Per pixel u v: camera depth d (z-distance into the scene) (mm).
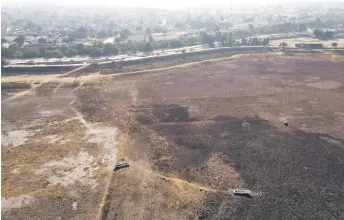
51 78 144625
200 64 171625
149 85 139125
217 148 87312
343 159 81188
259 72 156250
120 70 158375
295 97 122625
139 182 72875
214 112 110438
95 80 143500
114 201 66875
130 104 118062
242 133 95312
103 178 74250
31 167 78375
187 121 103938
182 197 67875
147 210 64375
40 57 178125
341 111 109438
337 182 72438
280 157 82438
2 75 146625
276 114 107875
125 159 82000
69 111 111812
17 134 94688
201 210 64125
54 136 93688
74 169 77688
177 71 160250
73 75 149250
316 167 78000
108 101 121062
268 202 66312
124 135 94625
